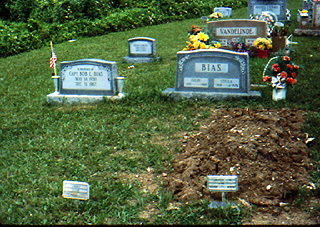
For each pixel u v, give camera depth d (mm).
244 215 4684
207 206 4828
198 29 13062
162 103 8461
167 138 6840
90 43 16812
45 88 10391
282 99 8164
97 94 8820
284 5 19016
